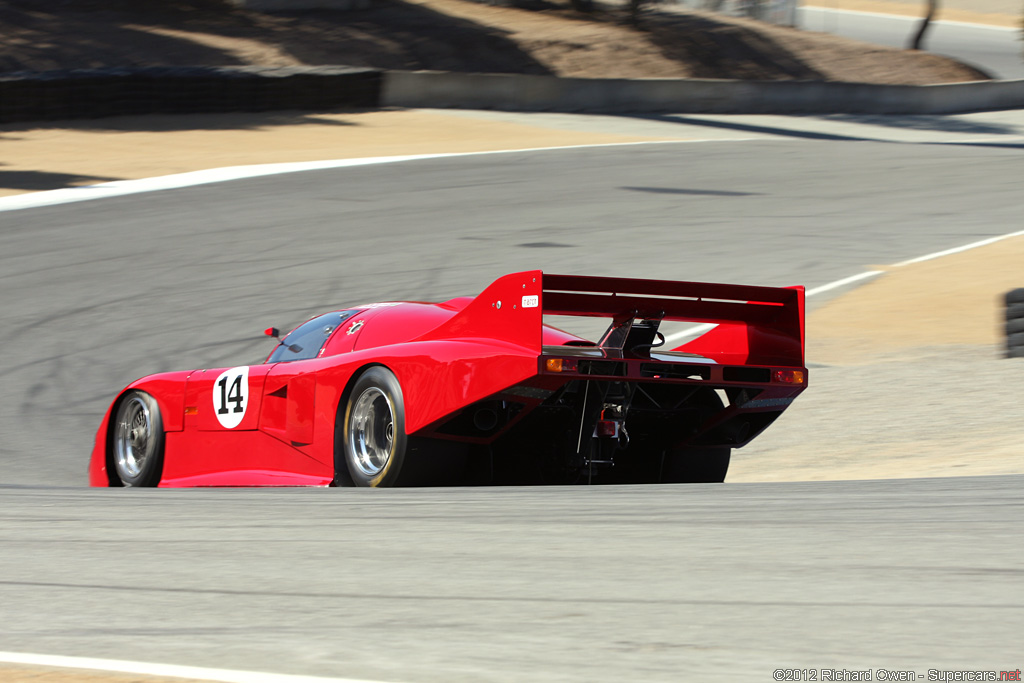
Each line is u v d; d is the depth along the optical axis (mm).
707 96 137125
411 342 21734
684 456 24406
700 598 10594
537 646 9109
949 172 89438
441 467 20922
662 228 65438
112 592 11875
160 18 156250
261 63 143500
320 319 25125
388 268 54094
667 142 108312
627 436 22406
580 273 52219
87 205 71250
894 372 35219
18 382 37844
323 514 16938
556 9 194250
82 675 8562
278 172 84938
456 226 65625
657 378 20547
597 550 13125
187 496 20359
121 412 27703
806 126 129625
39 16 147375
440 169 88250
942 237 62469
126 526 16328
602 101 132125
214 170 85250
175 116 110125
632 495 18344
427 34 165500
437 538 14312
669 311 21625
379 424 21641
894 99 146125
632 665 8477
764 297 22281
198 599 11383
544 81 129750
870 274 52094
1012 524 14094
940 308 44531
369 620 10203
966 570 11438
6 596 11891
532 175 85688
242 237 62000
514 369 19500
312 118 114625
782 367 21953
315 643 9422
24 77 102875
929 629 9250
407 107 125250
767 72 178375
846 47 195000
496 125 116938
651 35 180250
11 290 50500
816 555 12438
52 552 14336
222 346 41281
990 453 25016
